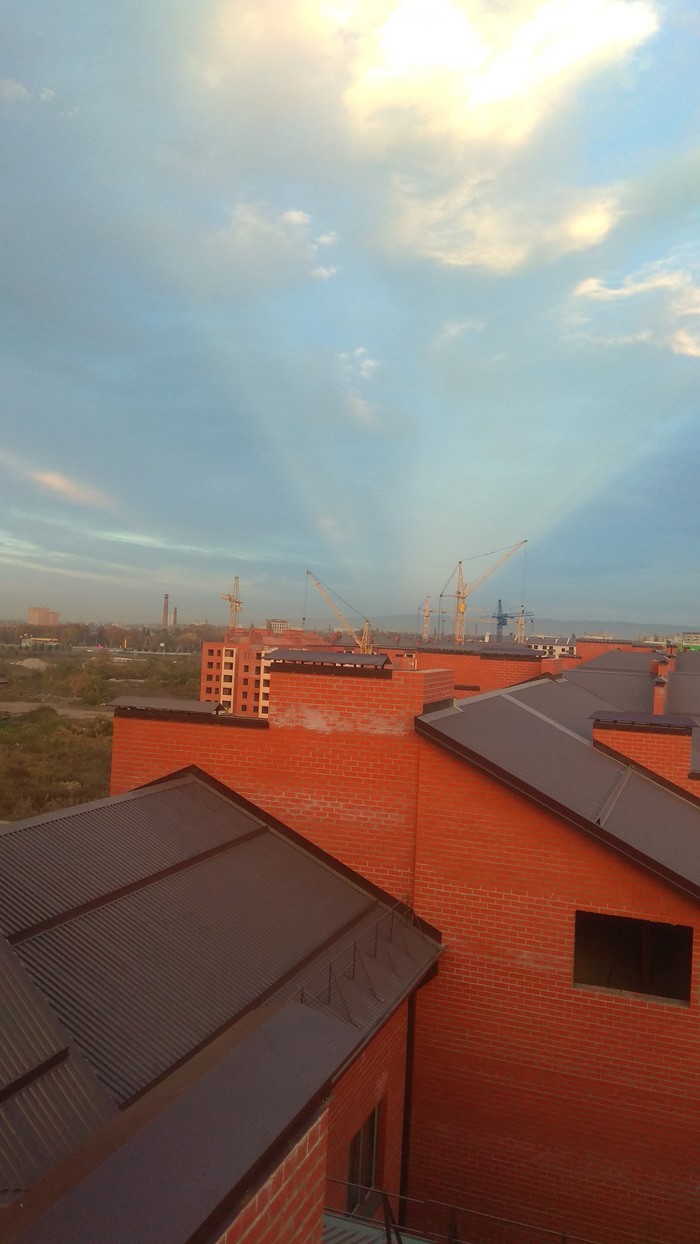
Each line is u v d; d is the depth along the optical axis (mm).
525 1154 11523
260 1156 2998
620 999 11273
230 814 12953
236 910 10203
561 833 11672
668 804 14172
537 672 27922
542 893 11734
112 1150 2863
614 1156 11125
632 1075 11156
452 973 12078
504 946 11883
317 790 13094
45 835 9742
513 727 15125
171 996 7926
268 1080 3461
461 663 28797
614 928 14969
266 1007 4152
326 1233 7371
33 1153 5289
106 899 9070
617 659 40312
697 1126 10820
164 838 11086
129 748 13969
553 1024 11578
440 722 12938
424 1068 12047
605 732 15703
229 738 13539
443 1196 11742
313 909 11211
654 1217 10883
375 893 12672
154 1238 2514
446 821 12273
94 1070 6410
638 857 10922
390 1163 11250
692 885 10602
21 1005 6637
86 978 7625
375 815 12812
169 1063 6961
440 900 12219
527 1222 11352
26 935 7820
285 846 12891
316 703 13164
